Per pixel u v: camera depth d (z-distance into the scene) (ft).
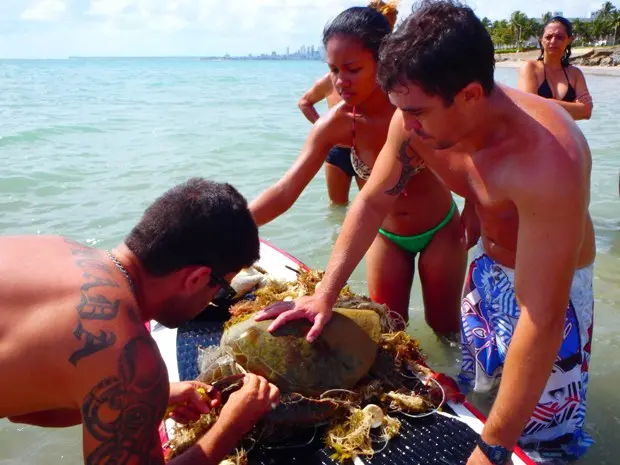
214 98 68.03
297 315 8.62
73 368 5.13
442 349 12.03
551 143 6.60
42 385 5.21
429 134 6.68
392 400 8.49
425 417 8.43
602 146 31.22
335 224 18.85
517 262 6.78
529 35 290.56
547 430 8.59
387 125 10.30
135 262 5.91
